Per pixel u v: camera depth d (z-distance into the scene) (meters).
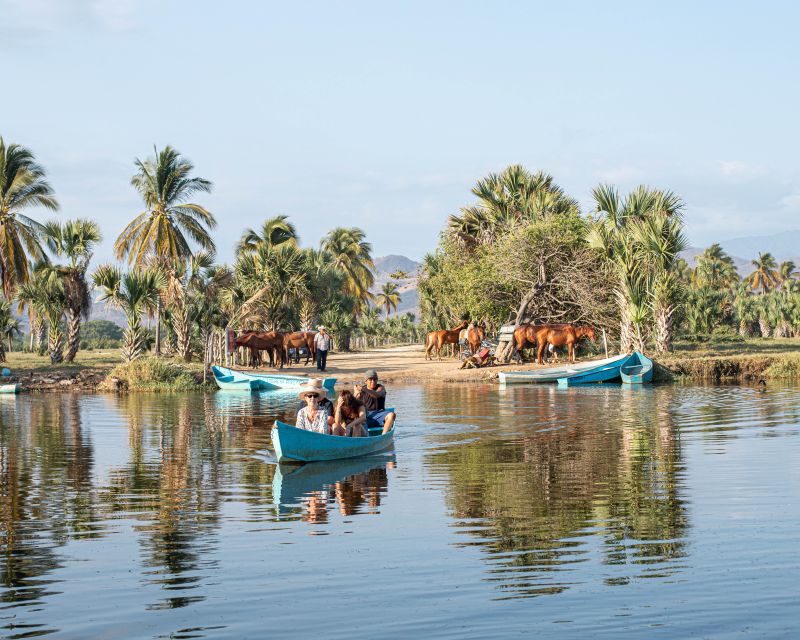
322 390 15.44
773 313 74.56
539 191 44.84
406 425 19.41
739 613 6.43
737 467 12.88
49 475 13.09
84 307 44.97
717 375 35.03
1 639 6.12
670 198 39.78
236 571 7.73
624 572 7.50
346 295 71.06
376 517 9.92
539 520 9.59
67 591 7.20
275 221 59.09
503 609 6.59
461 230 46.03
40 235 43.22
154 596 7.05
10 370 37.94
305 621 6.42
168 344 49.81
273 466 13.88
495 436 17.38
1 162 41.25
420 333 91.31
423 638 6.05
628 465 13.30
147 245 47.62
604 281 40.53
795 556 7.89
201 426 19.88
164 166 47.53
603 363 34.44
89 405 26.02
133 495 11.45
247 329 42.53
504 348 40.25
